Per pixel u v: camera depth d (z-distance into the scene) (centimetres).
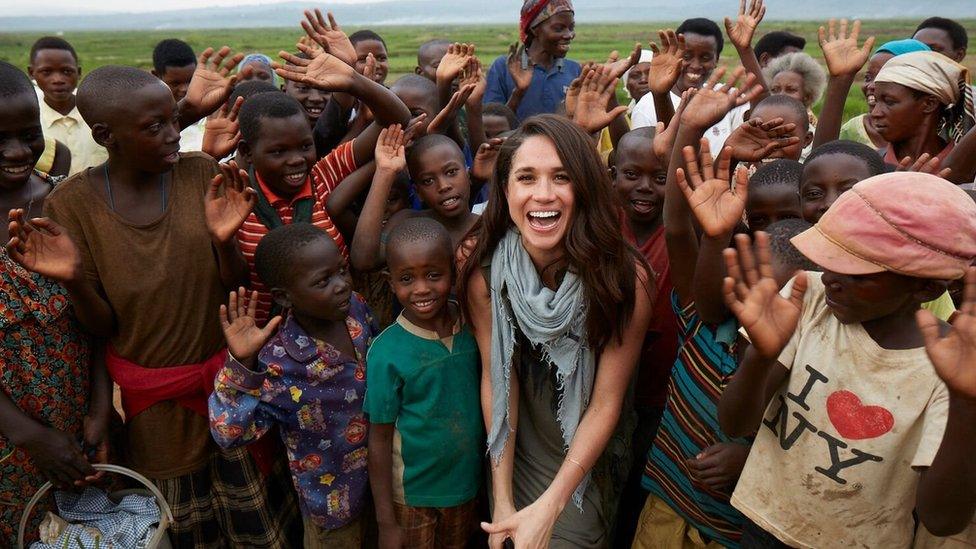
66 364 285
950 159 344
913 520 211
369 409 279
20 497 289
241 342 259
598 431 268
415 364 275
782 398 216
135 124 263
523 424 290
